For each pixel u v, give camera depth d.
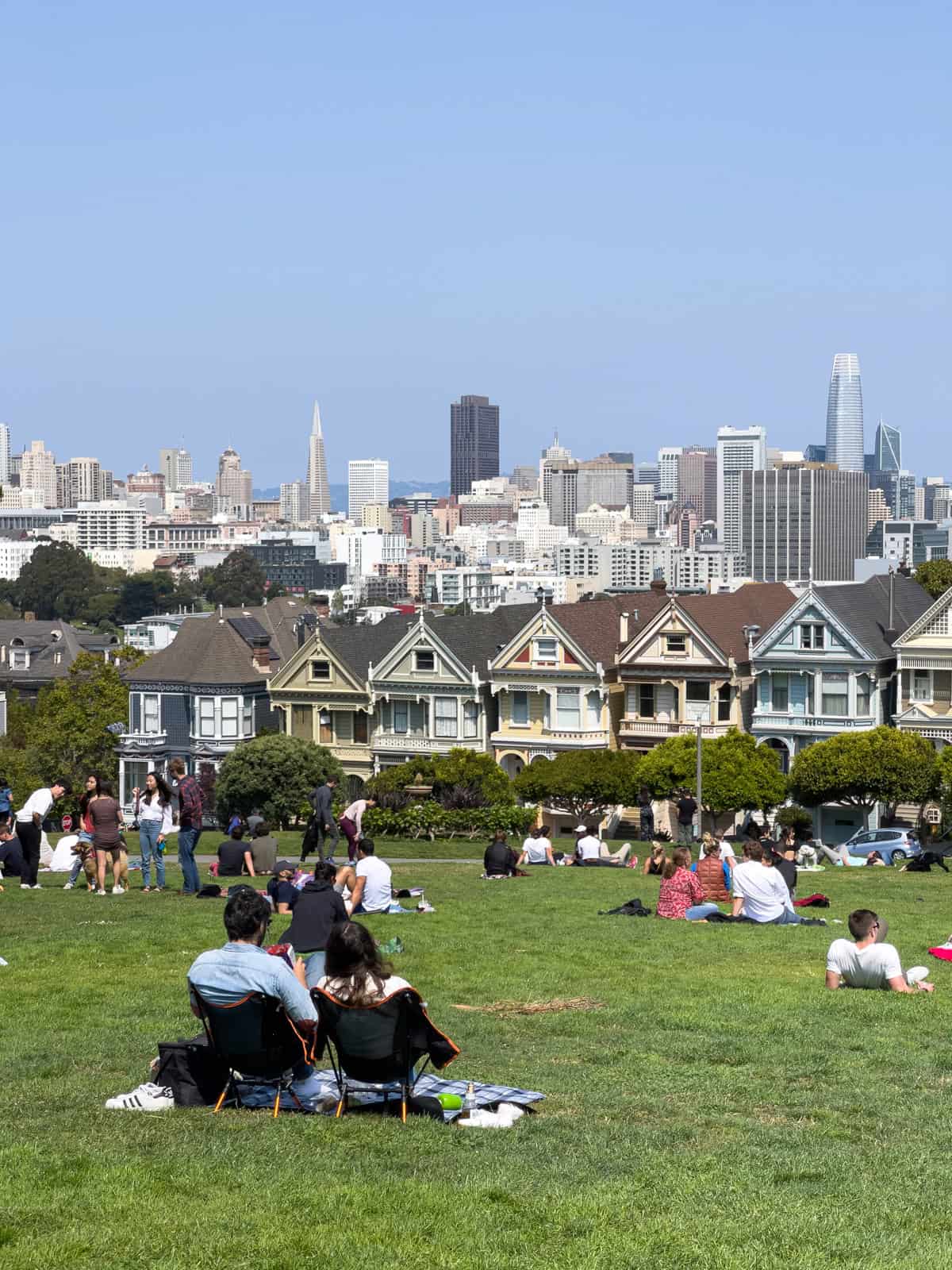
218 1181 16.22
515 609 105.94
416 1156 17.28
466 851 67.06
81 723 126.62
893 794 81.75
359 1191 15.87
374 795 85.56
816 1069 21.83
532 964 30.09
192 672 110.88
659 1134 18.59
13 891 43.38
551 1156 17.56
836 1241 14.86
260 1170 16.56
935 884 48.88
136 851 64.25
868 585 96.69
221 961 18.81
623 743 96.44
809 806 85.94
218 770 100.38
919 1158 17.78
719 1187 16.45
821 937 34.19
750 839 42.66
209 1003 18.72
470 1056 22.34
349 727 102.62
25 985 27.80
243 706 110.00
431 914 38.38
